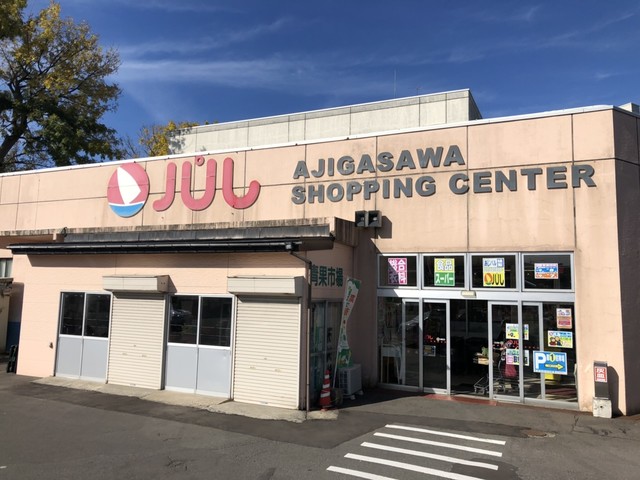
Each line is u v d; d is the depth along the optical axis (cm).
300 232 1196
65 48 2953
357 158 1356
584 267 1113
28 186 1806
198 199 1524
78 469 671
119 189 1642
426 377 1248
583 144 1142
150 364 1221
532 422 970
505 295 1183
